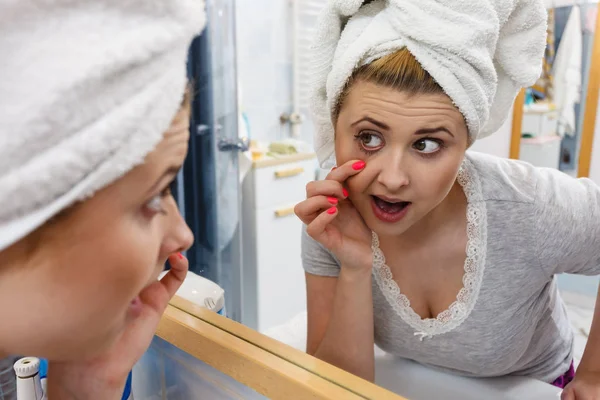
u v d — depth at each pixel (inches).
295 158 52.9
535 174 25.6
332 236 24.9
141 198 9.9
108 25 8.5
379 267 26.1
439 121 17.9
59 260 9.2
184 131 10.7
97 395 15.8
